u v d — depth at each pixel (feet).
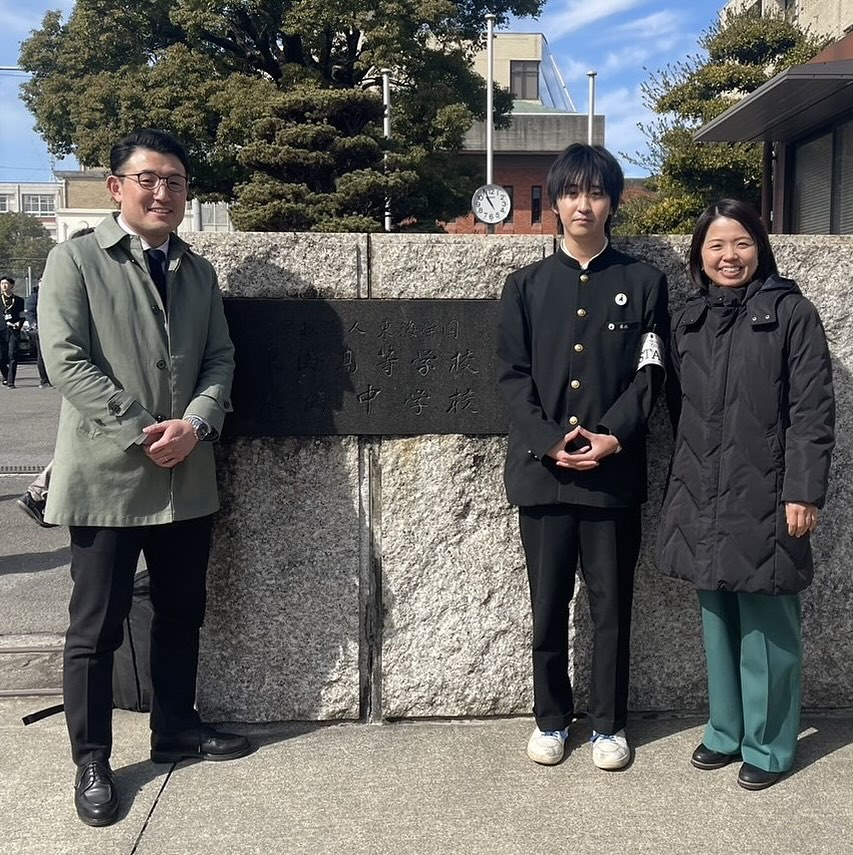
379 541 9.15
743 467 7.47
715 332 7.73
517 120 97.50
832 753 8.52
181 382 7.76
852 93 25.57
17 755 8.48
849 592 9.30
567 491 7.89
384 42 52.31
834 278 8.96
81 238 7.60
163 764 8.36
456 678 9.26
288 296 8.92
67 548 15.65
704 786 7.91
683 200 48.24
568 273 8.07
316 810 7.52
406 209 54.49
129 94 52.75
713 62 50.70
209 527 8.32
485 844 7.00
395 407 8.93
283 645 9.19
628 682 8.66
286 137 48.01
